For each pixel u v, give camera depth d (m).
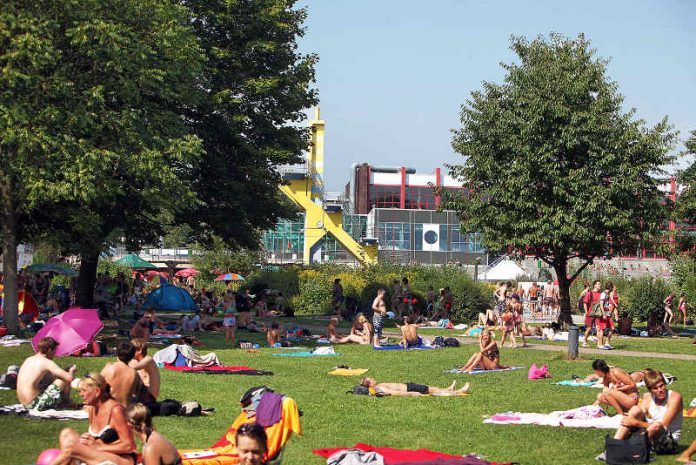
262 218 42.91
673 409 12.32
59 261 53.72
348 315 44.75
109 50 26.72
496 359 22.94
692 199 39.25
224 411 15.07
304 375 20.83
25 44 25.30
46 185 25.19
